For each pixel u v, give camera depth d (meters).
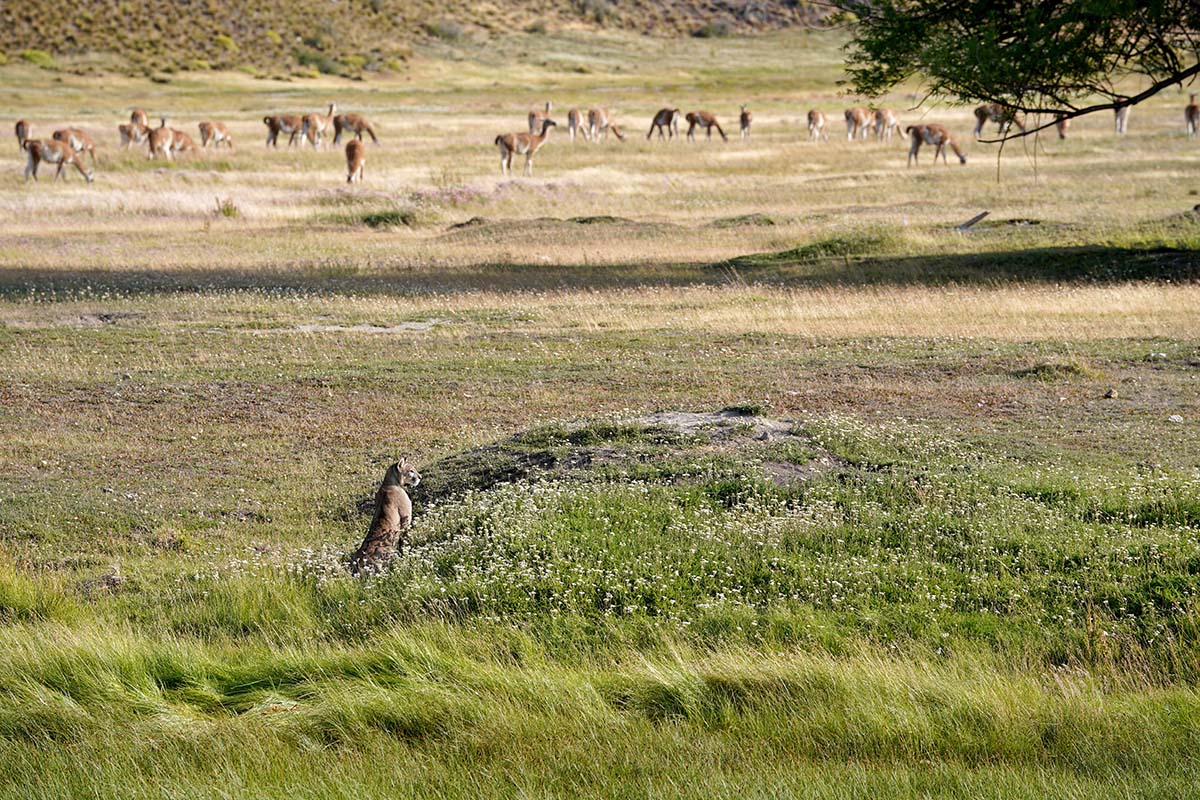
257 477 25.70
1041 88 48.41
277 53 192.25
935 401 30.11
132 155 100.56
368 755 13.20
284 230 68.12
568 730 13.63
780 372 34.19
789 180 88.31
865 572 17.86
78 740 13.82
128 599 19.12
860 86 52.72
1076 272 49.09
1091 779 12.12
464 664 15.29
